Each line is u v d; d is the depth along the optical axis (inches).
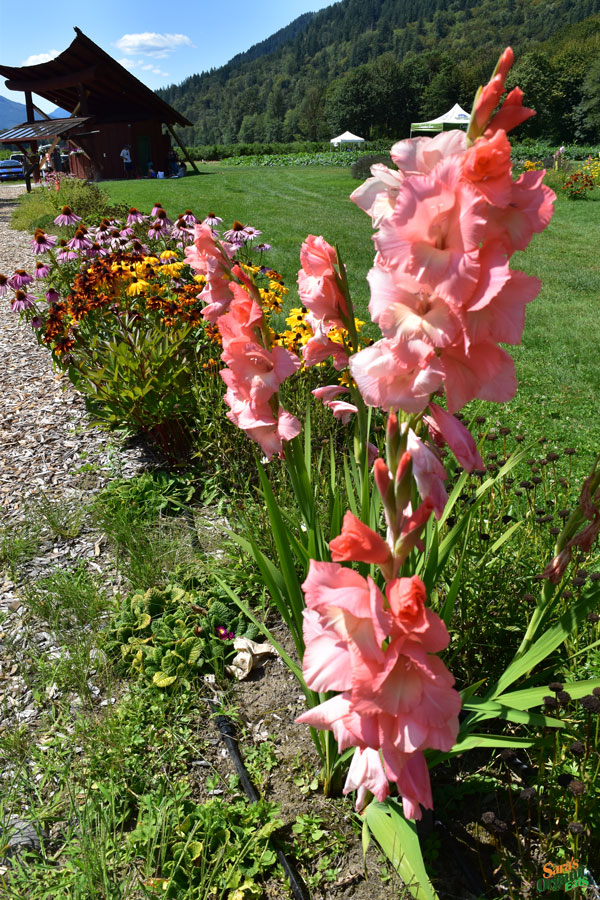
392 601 50.7
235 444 174.9
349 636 53.0
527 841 81.4
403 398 52.1
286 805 95.1
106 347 201.9
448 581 112.0
